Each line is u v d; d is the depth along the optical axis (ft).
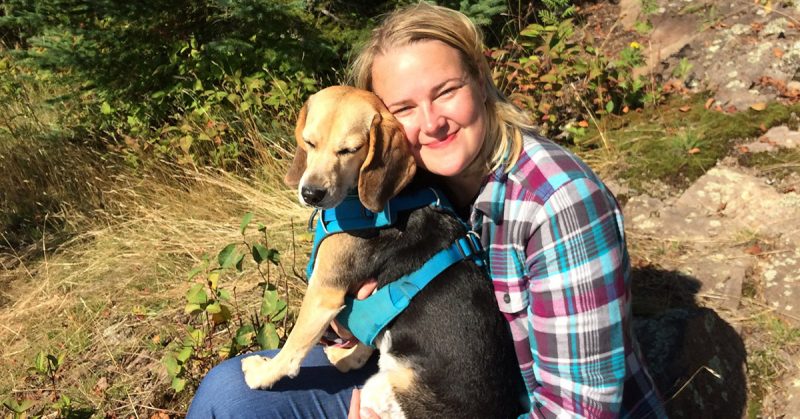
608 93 6.52
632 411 2.69
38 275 5.53
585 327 2.44
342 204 2.94
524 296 2.64
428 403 2.70
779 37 6.64
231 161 6.21
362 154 2.89
